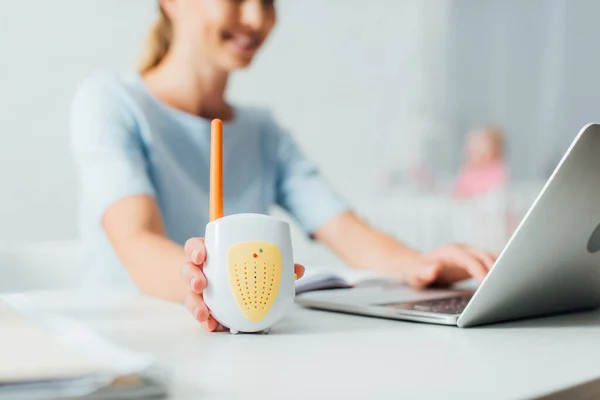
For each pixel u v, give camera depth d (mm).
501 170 3305
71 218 2119
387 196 3021
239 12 1566
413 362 458
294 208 1660
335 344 530
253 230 576
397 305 694
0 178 2041
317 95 2766
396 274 1220
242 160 1626
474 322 615
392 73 3059
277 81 2645
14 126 2062
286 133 1752
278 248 581
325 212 1570
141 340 546
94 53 2172
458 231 2920
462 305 696
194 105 1583
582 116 3559
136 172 1208
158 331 591
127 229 1017
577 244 605
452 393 369
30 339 377
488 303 605
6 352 344
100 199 1125
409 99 3137
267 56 2609
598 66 3533
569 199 554
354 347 517
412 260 1279
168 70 1574
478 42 3457
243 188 1622
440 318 626
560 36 3574
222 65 1581
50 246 1478
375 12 2949
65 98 2123
